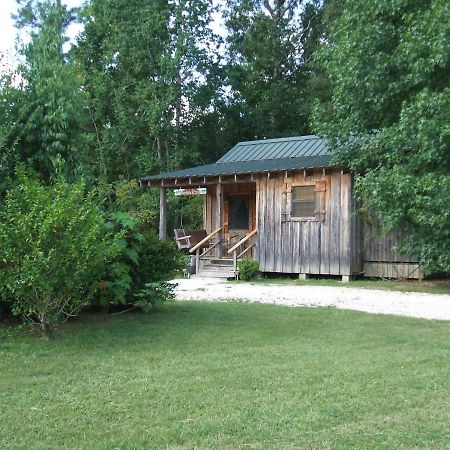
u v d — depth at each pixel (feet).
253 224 65.87
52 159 27.30
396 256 53.88
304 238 55.52
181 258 30.68
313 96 111.04
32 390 16.76
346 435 13.51
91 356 20.83
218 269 58.65
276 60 122.31
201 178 60.95
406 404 15.84
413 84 44.01
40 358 20.49
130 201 90.27
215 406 15.48
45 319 22.57
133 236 28.09
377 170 46.91
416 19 43.27
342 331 26.45
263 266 57.72
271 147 71.15
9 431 13.57
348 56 47.98
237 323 27.91
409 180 41.16
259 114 110.01
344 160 50.88
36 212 21.42
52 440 13.08
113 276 26.99
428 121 39.45
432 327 27.78
